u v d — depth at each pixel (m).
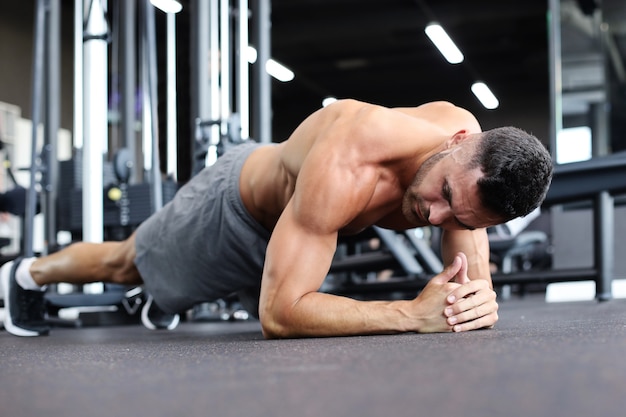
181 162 3.94
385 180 1.60
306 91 13.07
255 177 1.89
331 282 4.81
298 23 9.98
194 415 0.64
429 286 1.56
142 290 3.39
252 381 0.84
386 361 0.97
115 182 3.64
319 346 1.29
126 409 0.69
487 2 9.37
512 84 12.62
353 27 9.89
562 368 0.82
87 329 3.29
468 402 0.64
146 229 2.16
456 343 1.20
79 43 3.88
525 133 1.50
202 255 2.03
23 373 1.06
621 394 0.65
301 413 0.63
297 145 1.73
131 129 4.12
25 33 8.16
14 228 6.26
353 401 0.67
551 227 6.30
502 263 5.41
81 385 0.89
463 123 1.75
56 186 3.83
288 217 1.59
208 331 2.64
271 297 1.58
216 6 3.71
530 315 2.58
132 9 4.10
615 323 1.74
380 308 1.54
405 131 1.59
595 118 6.25
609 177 3.42
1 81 7.82
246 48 3.64
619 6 6.30
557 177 3.44
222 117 3.65
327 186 1.53
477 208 1.47
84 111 3.52
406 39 10.61
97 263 2.29
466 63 11.63
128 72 4.11
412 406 0.63
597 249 3.57
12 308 2.43
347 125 1.59
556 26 6.34
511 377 0.77
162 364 1.10
